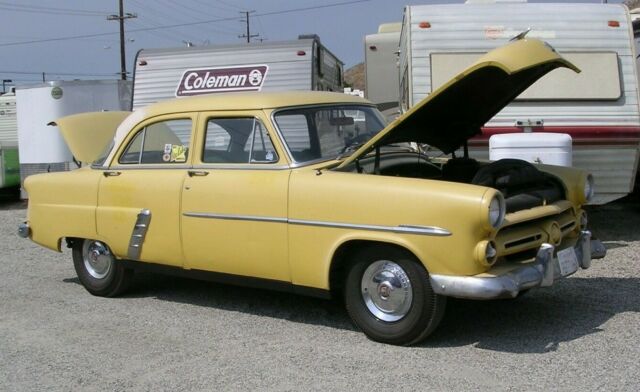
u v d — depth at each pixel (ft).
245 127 17.84
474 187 14.49
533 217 15.56
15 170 51.49
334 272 16.33
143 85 39.01
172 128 19.22
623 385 13.23
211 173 18.04
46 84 47.24
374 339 16.05
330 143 18.07
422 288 15.07
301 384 13.92
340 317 18.29
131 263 20.20
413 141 18.79
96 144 23.47
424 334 15.35
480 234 14.32
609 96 27.35
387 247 15.43
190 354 15.98
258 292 21.12
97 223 20.40
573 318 17.31
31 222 22.34
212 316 18.89
